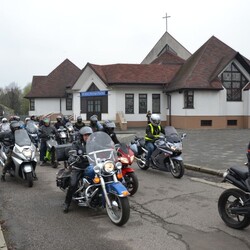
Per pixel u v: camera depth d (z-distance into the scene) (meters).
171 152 9.55
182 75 32.94
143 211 6.54
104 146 6.18
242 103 31.75
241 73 31.75
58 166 12.11
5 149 9.61
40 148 12.30
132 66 35.22
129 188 7.69
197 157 13.05
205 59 32.44
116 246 4.89
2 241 4.88
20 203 7.25
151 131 10.31
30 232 5.48
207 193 7.89
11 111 57.72
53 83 45.06
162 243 4.99
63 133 14.06
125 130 29.89
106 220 6.04
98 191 5.95
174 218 6.12
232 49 34.09
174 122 32.72
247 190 5.29
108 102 33.94
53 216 6.31
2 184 9.16
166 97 34.78
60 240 5.13
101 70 35.06
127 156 7.61
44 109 44.53
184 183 9.01
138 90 34.31
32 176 8.75
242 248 4.79
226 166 10.98
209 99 30.80
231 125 31.59
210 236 5.25
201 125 30.64
